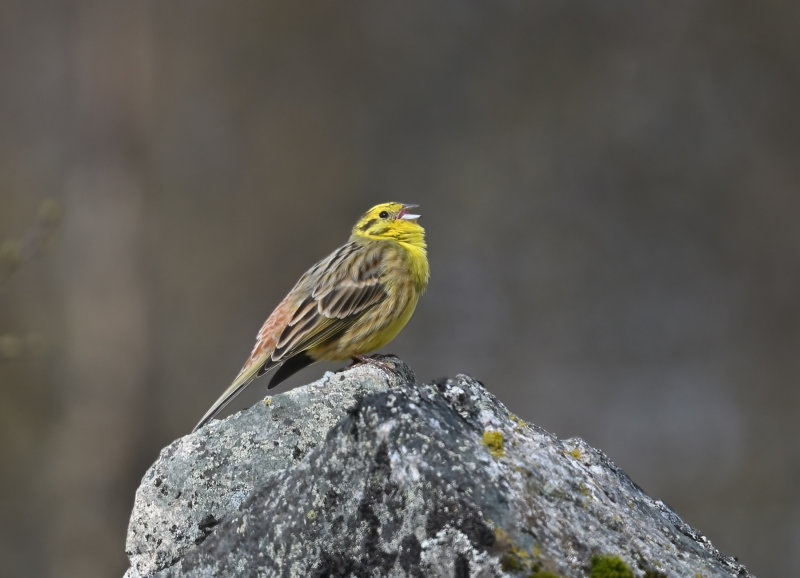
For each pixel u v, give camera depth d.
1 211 17.58
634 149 19.09
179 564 4.50
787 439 16.59
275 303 18.41
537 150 19.39
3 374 16.00
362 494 4.19
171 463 5.04
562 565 3.94
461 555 3.96
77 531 15.28
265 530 4.36
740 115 18.92
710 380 17.30
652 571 4.12
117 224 16.84
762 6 18.80
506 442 4.46
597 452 5.08
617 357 17.56
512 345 17.59
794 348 17.66
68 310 16.42
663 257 18.39
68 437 15.77
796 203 18.45
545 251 18.52
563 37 19.92
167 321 17.50
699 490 16.05
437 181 19.50
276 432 5.10
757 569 15.23
